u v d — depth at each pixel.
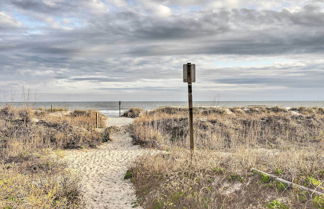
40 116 18.09
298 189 5.15
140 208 5.66
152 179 6.83
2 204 4.62
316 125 15.77
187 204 5.25
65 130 13.77
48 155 9.68
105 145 12.85
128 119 23.61
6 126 13.48
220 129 14.69
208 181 6.14
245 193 5.42
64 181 6.16
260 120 16.59
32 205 4.80
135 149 11.90
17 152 9.55
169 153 9.13
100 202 5.96
